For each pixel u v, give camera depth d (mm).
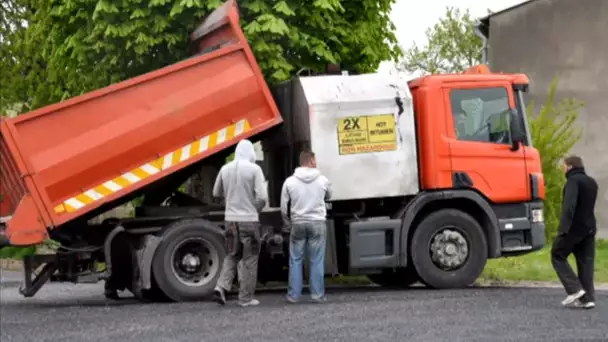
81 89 19625
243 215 12977
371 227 14711
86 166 13359
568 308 12195
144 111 13711
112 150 13500
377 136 14766
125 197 14234
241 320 11305
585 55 32031
